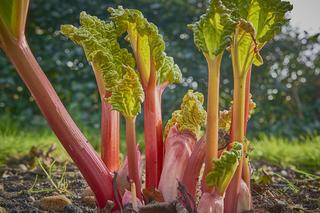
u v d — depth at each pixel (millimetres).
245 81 981
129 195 980
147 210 964
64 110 983
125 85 964
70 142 980
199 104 1018
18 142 2357
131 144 993
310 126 3756
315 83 4000
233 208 962
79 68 3695
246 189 969
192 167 976
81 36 1006
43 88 967
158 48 978
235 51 940
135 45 1007
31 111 3570
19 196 1318
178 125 1024
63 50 3678
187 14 3771
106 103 1051
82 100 3637
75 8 3703
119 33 1023
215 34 921
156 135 1019
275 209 1158
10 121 3266
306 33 2248
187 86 3639
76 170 1745
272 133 3668
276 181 1561
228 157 912
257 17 951
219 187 935
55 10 3697
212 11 913
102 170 995
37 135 2809
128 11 977
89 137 2961
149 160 1012
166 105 3564
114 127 1058
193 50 3676
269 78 3807
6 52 957
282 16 941
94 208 1196
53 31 3729
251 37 936
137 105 973
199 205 938
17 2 936
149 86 1004
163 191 991
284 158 2275
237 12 937
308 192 1366
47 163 1823
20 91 3666
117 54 1025
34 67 963
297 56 3830
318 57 3893
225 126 1048
